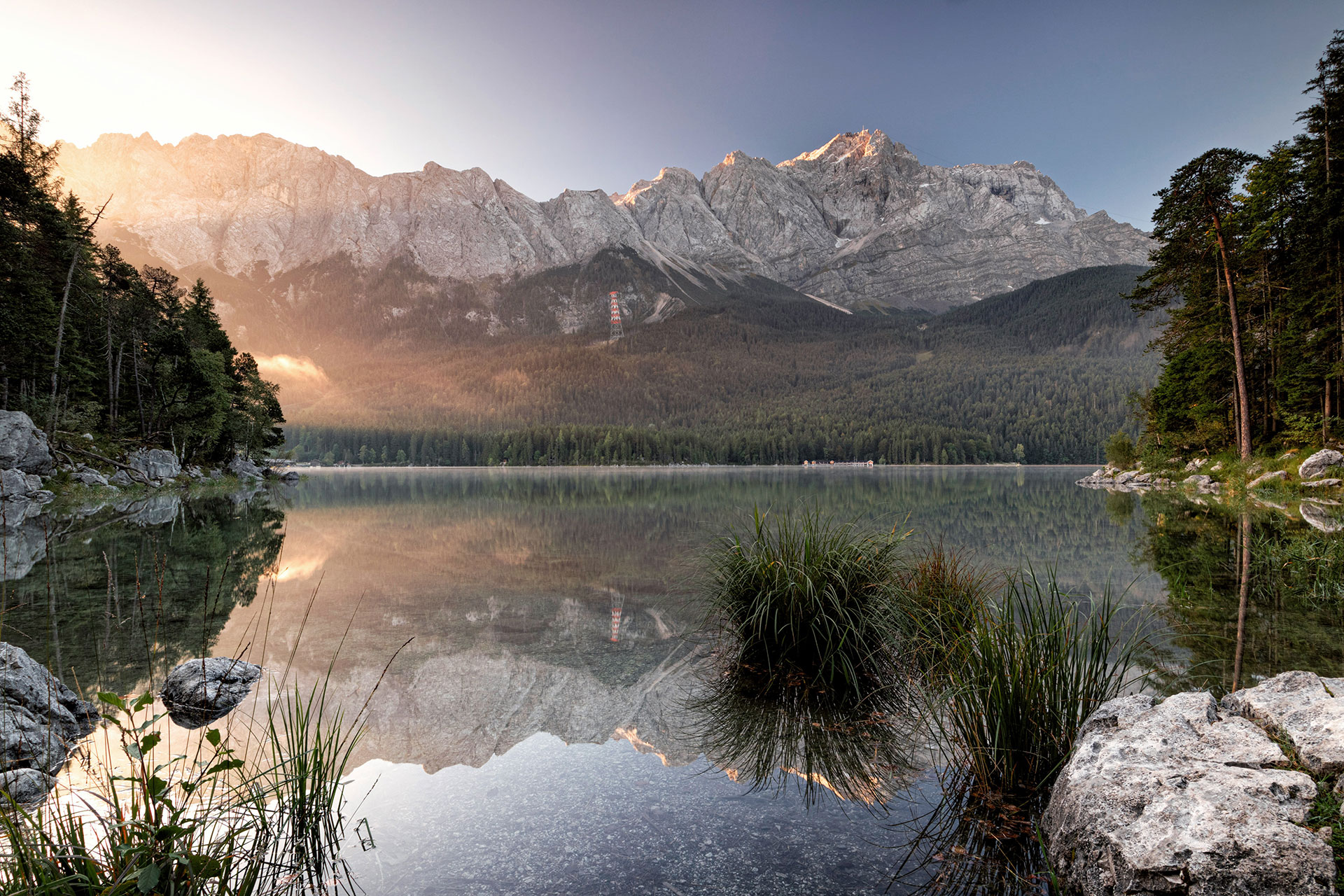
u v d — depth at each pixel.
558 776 3.50
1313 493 18.25
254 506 23.44
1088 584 7.68
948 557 8.20
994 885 2.45
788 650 5.15
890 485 38.62
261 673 5.33
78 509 19.72
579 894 2.36
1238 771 2.46
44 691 4.03
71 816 2.22
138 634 6.40
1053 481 45.56
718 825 2.94
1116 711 3.12
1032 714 3.28
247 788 3.12
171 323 39.34
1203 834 2.18
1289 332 22.77
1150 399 32.22
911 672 4.72
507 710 4.51
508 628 6.86
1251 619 6.11
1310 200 21.86
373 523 17.97
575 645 6.23
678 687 5.00
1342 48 20.30
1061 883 2.46
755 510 5.68
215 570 10.12
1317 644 5.29
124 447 32.34
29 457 21.92
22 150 29.91
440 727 4.22
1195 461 28.50
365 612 7.55
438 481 54.50
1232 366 25.56
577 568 10.67
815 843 2.78
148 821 2.24
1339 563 8.62
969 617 4.43
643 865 2.59
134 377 38.25
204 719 4.31
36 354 28.48
